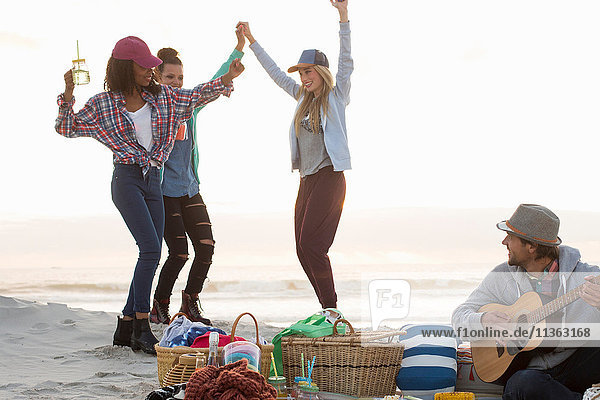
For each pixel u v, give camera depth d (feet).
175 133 18.63
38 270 130.41
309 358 13.99
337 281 76.13
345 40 20.33
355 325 16.17
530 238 12.88
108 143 18.10
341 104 20.35
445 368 13.62
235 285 76.89
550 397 12.09
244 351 12.35
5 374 16.84
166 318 22.39
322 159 20.15
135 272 18.62
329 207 20.08
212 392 10.68
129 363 17.78
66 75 17.56
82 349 19.77
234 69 18.49
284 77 21.94
